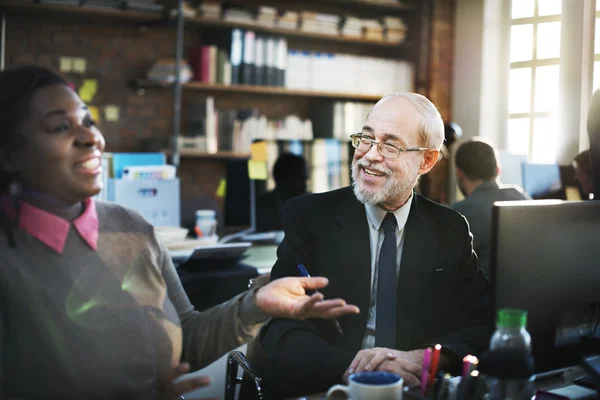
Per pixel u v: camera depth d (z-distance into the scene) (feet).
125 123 17.01
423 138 5.83
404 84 19.03
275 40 17.29
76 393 3.92
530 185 12.31
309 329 5.53
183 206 14.88
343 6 19.24
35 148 3.88
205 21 16.57
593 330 4.63
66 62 16.31
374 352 5.12
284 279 4.27
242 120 17.15
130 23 16.75
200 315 4.72
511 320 3.75
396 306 5.72
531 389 4.32
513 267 4.15
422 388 4.17
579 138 14.79
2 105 3.84
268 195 11.25
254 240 11.48
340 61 18.19
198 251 8.73
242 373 6.67
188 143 16.61
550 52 16.78
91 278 4.08
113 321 4.09
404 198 5.90
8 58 15.83
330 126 17.99
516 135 17.54
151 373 4.22
